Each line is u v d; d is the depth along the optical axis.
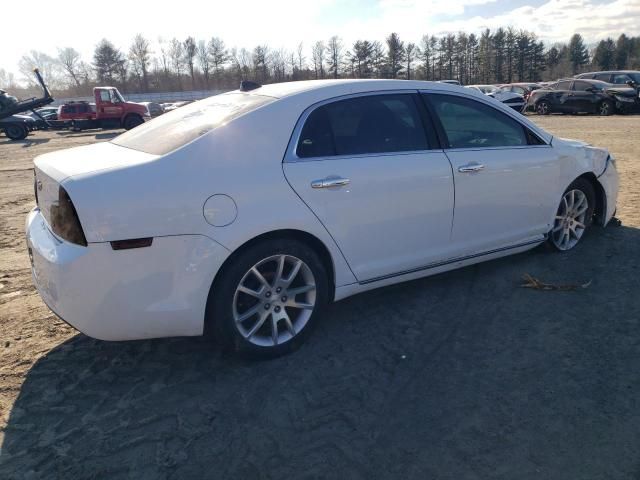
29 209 7.80
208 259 2.73
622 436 2.36
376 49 72.88
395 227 3.39
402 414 2.58
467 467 2.22
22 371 3.05
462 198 3.66
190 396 2.78
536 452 2.29
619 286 3.90
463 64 82.19
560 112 23.23
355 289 3.38
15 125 23.22
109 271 2.57
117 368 3.07
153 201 2.61
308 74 72.81
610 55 85.94
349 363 3.04
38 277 2.90
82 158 3.00
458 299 3.82
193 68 82.06
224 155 2.85
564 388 2.73
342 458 2.30
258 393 2.79
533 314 3.54
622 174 8.16
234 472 2.24
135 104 26.48
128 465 2.30
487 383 2.80
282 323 3.18
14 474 2.25
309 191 3.01
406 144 3.46
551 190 4.24
